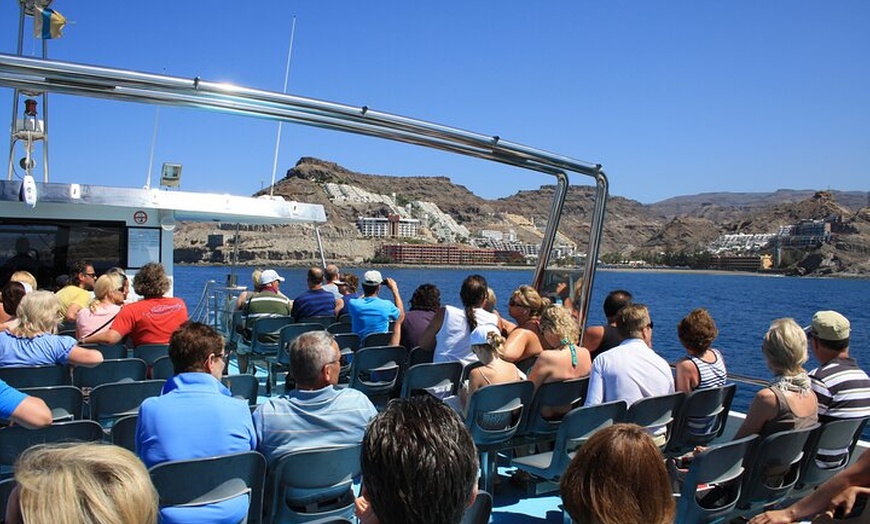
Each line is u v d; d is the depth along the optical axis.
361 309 6.46
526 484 4.43
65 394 3.64
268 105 4.02
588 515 1.66
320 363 3.03
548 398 4.11
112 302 5.52
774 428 3.37
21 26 8.52
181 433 2.76
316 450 2.86
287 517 2.91
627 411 3.74
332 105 4.16
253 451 2.78
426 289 6.11
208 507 2.62
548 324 4.30
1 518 2.20
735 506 3.25
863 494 2.47
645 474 1.64
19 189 7.16
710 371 4.16
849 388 3.58
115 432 3.16
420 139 5.00
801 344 3.41
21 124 8.65
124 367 4.50
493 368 4.08
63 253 7.91
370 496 1.49
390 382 5.27
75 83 3.56
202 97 4.01
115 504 1.19
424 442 1.45
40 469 1.22
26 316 4.20
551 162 5.36
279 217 9.02
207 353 2.97
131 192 7.89
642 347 4.05
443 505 1.43
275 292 7.40
